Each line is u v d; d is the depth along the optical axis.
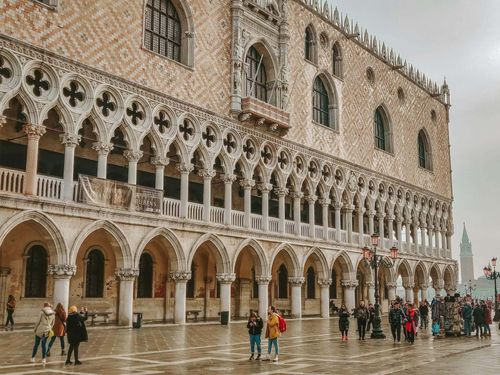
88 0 32.66
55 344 24.14
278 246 44.72
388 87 64.12
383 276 67.50
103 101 33.28
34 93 29.69
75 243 30.38
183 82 38.19
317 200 51.72
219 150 40.28
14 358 19.80
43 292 33.88
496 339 31.89
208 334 30.69
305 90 50.00
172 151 41.75
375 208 59.16
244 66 43.44
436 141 74.81
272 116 43.94
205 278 44.91
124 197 33.19
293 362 20.16
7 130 33.12
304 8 51.19
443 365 19.78
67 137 30.81
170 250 36.56
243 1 43.75
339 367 18.89
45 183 29.73
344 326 29.20
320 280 49.94
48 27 30.41
